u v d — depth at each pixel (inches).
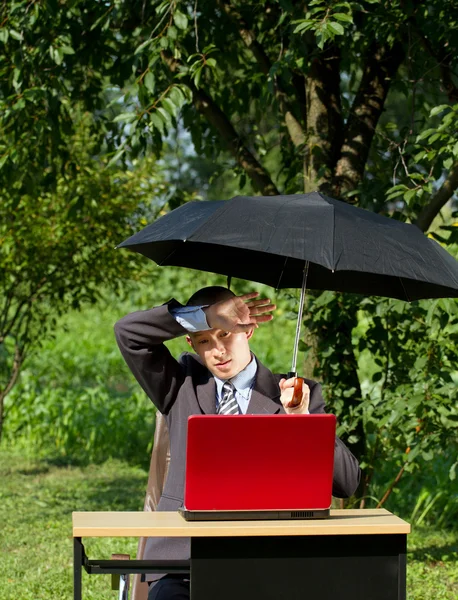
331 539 100.7
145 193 301.0
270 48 258.7
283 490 102.2
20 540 251.9
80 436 404.8
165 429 136.3
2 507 295.7
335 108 222.2
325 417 100.8
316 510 103.0
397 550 101.5
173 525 98.6
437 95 246.4
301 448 101.4
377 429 211.0
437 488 278.2
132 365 121.2
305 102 240.4
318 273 141.2
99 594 201.2
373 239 108.0
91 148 294.5
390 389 213.0
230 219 108.2
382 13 200.2
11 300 326.3
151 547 117.6
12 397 420.2
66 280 332.2
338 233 106.2
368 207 207.5
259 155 270.1
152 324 118.2
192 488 100.6
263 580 99.7
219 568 99.2
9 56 240.4
